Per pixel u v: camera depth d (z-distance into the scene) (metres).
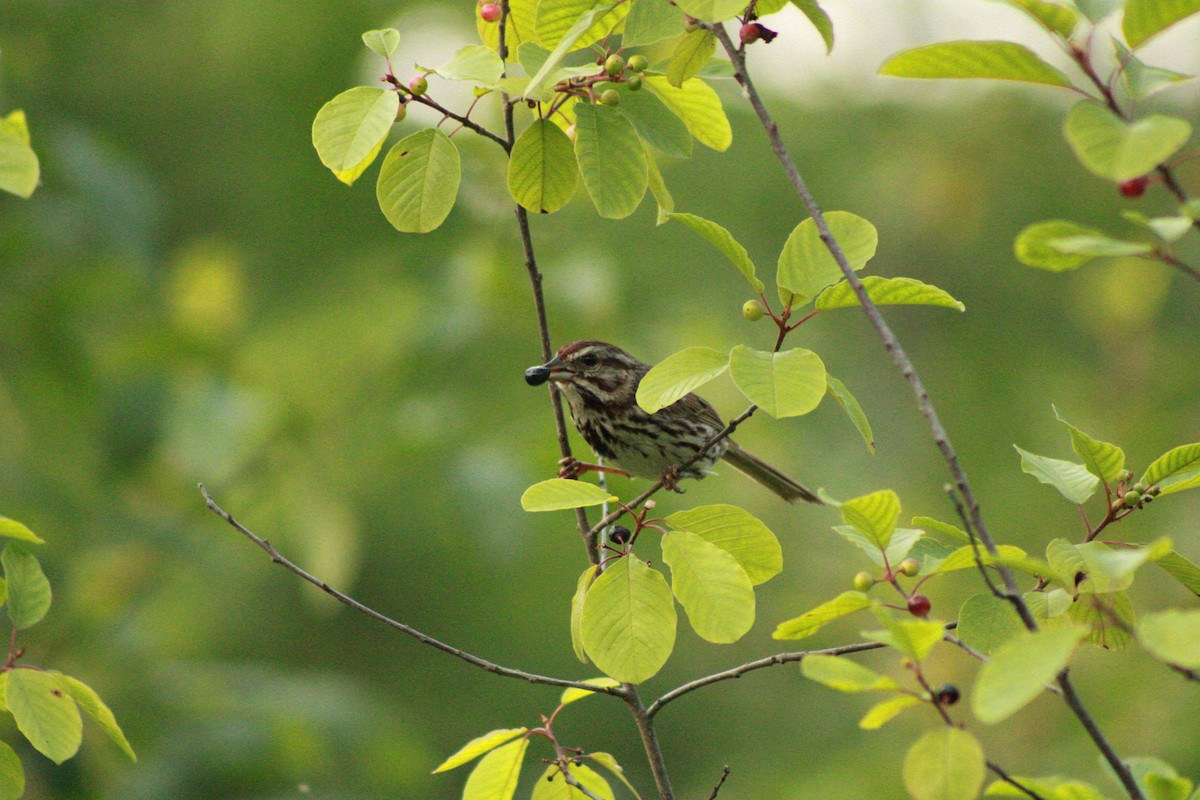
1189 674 4.38
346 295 15.34
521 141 6.33
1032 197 17.66
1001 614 5.54
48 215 14.12
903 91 18.48
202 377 14.16
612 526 6.98
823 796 14.45
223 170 16.78
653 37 5.98
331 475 14.10
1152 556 4.55
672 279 16.56
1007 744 14.00
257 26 16.06
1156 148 4.03
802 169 17.75
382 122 5.86
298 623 16.41
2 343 14.59
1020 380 17.67
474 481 13.22
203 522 14.12
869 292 5.62
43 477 14.01
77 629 13.84
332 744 14.07
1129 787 4.45
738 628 5.67
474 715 16.56
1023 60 4.74
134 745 13.43
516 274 14.18
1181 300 17.64
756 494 16.81
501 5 7.05
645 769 17.11
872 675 4.35
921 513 16.28
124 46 16.45
